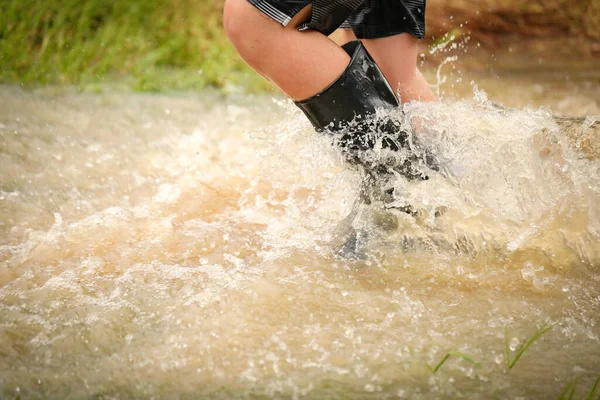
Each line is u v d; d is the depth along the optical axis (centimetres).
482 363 234
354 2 278
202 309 265
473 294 281
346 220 333
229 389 220
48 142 461
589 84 631
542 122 330
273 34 269
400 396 217
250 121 531
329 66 276
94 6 784
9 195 370
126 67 688
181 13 807
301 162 372
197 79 651
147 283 284
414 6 314
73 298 271
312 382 224
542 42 780
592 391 209
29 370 227
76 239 322
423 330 254
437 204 318
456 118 317
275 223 346
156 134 491
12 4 745
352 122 286
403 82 324
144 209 362
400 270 300
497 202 326
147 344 243
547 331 254
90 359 234
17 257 303
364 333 251
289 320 259
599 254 313
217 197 380
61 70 648
